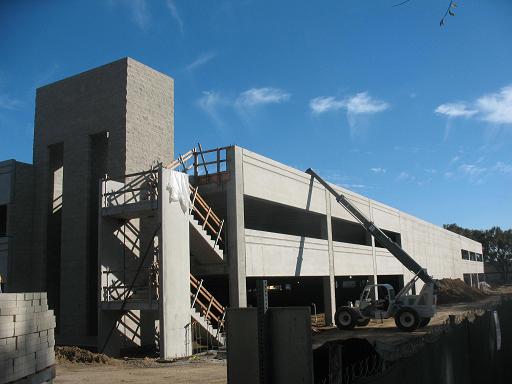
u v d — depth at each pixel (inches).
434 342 258.1
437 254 2369.6
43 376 303.1
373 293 1219.9
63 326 974.4
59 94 1071.0
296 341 170.7
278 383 171.5
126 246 868.0
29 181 1068.5
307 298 1904.5
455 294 2231.8
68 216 1008.2
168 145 1055.0
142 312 873.5
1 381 254.5
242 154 915.4
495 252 4936.0
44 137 1077.1
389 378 180.9
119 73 986.7
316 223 1444.4
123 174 937.5
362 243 1772.9
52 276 1061.1
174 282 743.1
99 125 995.9
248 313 183.0
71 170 1022.4
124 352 813.9
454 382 289.3
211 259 884.6
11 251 1011.9
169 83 1083.9
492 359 401.1
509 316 475.8
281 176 1048.2
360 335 956.6
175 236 759.7
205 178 918.4
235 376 181.8
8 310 266.2
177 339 727.7
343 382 219.1
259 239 943.0
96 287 986.1
